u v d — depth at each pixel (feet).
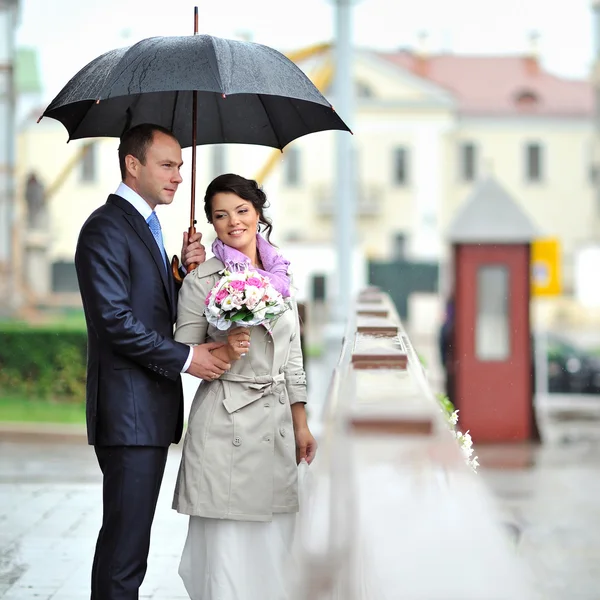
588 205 453.17
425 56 481.87
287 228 434.30
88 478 73.10
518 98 460.14
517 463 91.76
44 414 105.19
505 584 10.55
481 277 104.37
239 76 31.60
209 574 31.17
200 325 31.45
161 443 30.71
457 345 104.68
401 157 448.65
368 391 20.43
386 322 39.40
